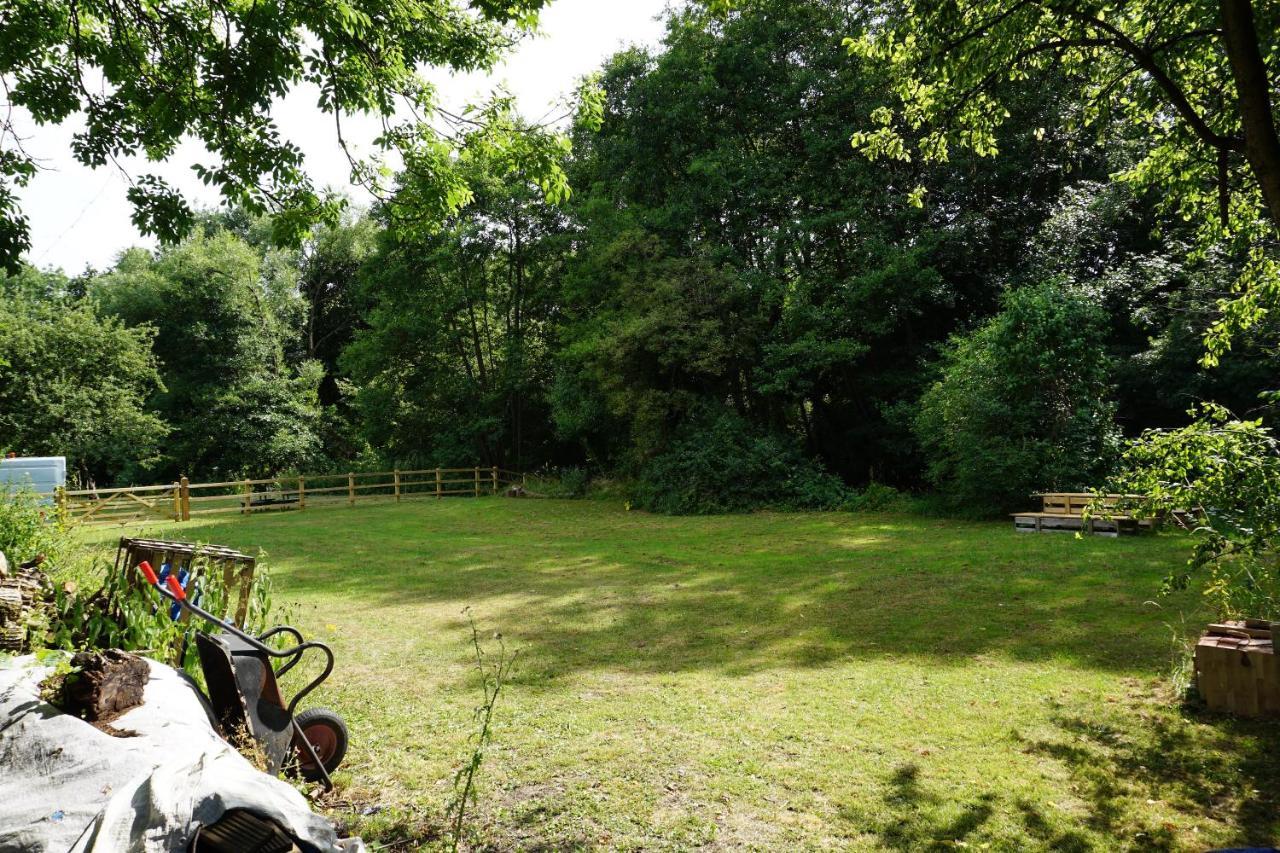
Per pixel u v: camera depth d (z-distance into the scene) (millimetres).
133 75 7320
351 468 38938
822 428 24953
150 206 7699
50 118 7414
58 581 5934
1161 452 5668
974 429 16078
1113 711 5266
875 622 8047
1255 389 16469
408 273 29953
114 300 36594
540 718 5410
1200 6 7012
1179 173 8375
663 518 18953
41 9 6980
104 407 28938
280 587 10516
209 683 3590
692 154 23531
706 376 22906
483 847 3680
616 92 25156
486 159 8578
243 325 36594
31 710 2771
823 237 22141
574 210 27438
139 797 2262
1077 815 3902
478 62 7801
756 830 3816
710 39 23328
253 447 35125
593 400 24609
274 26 6422
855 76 21188
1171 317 17203
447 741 4984
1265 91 5121
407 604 9391
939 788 4227
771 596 9531
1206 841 3613
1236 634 5457
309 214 8180
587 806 4082
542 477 29031
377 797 4207
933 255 20828
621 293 22859
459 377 31766
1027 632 7375
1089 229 18781
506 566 12195
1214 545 5480
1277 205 5109
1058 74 18547
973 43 7500
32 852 2184
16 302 30219
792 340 21609
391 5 6980
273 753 3684
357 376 32156
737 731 5113
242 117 7348
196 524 18828
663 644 7441
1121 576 9617
